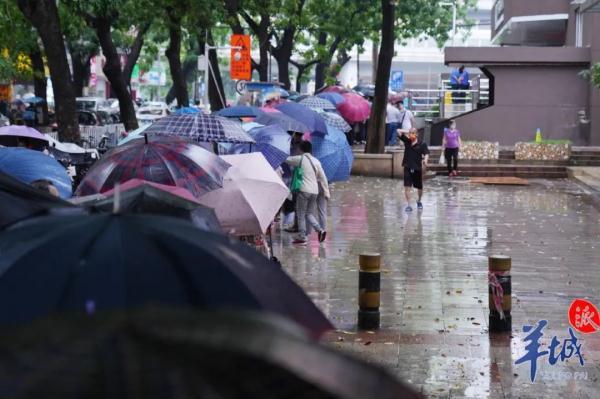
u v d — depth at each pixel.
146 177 10.65
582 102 39.44
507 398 8.84
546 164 35.28
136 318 2.46
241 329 2.48
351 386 2.49
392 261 16.47
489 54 39.38
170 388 2.27
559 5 43.47
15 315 4.31
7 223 5.98
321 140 21.55
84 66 50.25
